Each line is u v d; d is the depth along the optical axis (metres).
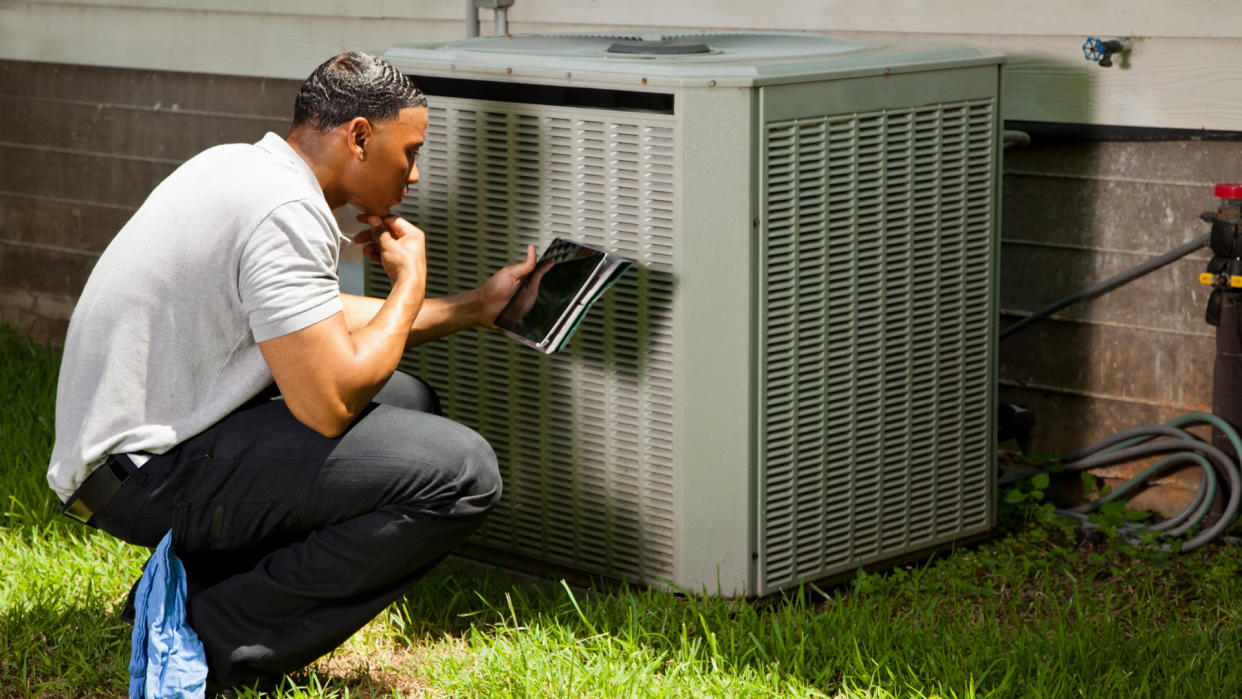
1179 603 2.92
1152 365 3.41
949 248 3.04
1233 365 3.18
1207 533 3.16
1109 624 2.68
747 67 2.67
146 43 4.98
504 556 3.16
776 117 2.68
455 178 3.04
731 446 2.79
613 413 2.90
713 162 2.68
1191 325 3.34
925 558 3.17
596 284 2.73
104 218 5.25
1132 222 3.38
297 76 4.63
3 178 5.46
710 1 3.81
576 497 2.99
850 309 2.89
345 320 2.59
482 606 2.91
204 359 2.38
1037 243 3.54
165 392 2.38
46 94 5.30
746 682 2.45
